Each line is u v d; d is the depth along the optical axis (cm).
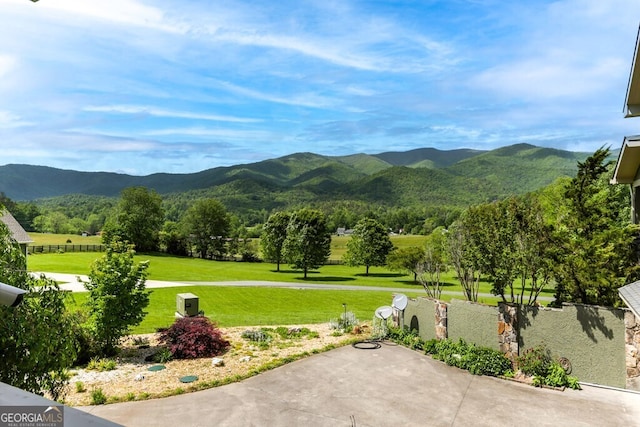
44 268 4206
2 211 688
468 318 1350
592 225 1313
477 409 987
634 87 1300
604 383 1112
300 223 4909
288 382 1148
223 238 7606
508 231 1370
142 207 7369
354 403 1016
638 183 1382
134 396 1033
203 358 1338
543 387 1116
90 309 1343
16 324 562
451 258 1728
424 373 1222
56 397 672
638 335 1070
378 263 5175
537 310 1201
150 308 2434
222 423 905
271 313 2327
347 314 1873
